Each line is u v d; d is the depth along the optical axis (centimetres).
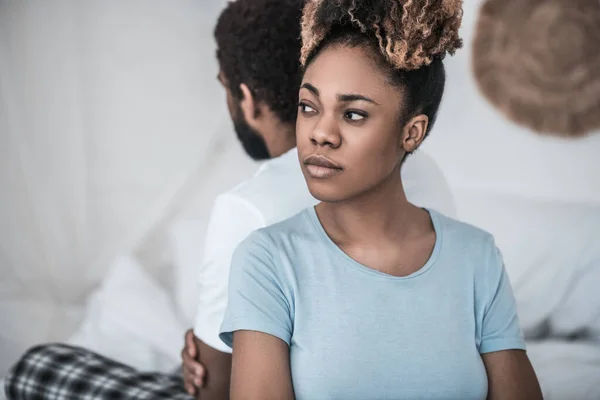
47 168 262
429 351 93
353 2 87
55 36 260
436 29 90
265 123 136
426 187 137
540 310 219
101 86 262
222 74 137
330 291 92
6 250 262
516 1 250
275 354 89
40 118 262
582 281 219
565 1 248
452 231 101
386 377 91
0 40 258
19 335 250
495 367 99
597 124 251
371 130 88
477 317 99
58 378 146
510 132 255
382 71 87
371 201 94
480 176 256
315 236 95
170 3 261
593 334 215
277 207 117
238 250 95
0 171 261
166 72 263
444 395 92
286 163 122
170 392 142
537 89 251
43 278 263
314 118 89
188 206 264
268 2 132
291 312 92
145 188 265
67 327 254
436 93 94
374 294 93
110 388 143
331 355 90
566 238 225
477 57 253
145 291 236
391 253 96
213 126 264
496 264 101
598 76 250
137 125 264
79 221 264
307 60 91
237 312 91
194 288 242
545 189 254
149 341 222
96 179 264
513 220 233
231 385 90
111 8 261
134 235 264
